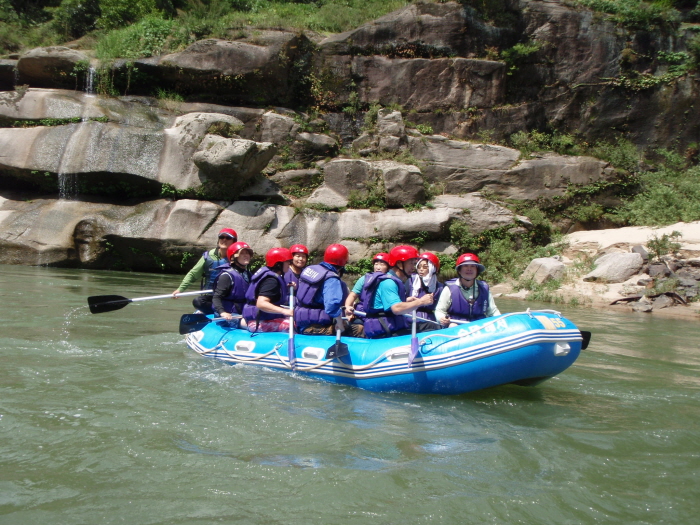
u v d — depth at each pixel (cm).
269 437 379
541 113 1947
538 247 1590
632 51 1942
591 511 294
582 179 1761
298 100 1938
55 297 963
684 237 1420
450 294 548
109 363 559
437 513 287
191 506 288
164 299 1047
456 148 1773
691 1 2261
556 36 1958
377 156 1759
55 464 329
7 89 1906
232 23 1936
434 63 1909
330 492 304
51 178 1633
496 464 346
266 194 1627
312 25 2080
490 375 479
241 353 585
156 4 2281
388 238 1574
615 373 607
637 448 380
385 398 484
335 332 564
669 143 1923
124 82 1836
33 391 454
